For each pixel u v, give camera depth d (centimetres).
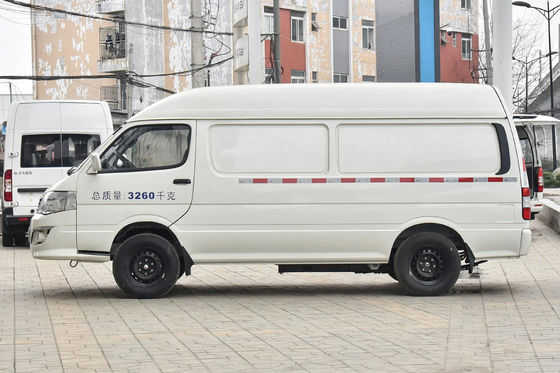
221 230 1136
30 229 1173
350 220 1138
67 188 1146
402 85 1152
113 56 5497
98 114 1972
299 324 941
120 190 1139
